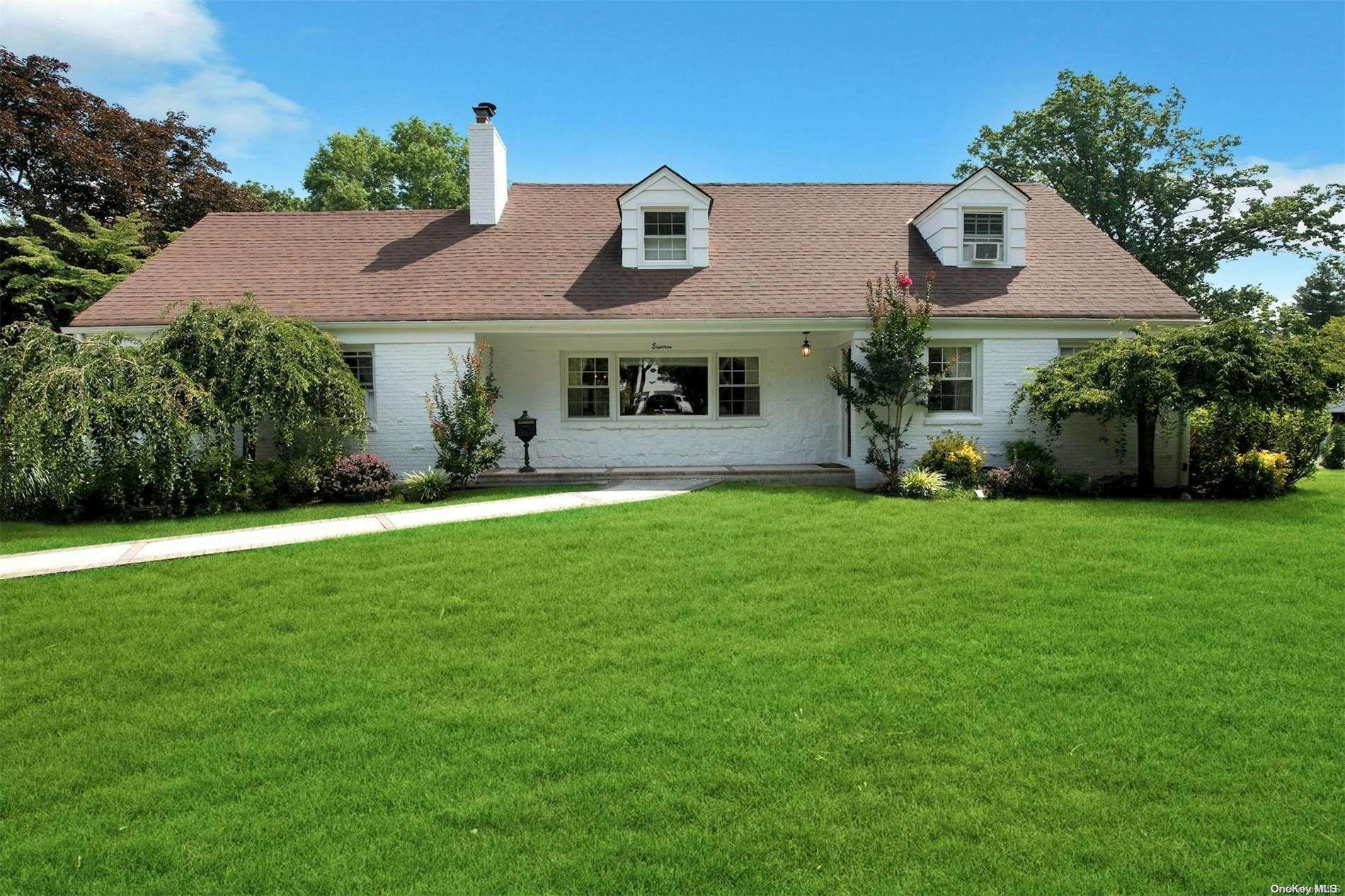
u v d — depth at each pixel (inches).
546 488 490.9
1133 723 156.3
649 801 129.2
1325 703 165.6
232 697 175.3
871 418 490.9
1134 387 430.3
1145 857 113.5
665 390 573.6
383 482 457.4
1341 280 2421.3
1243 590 251.3
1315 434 496.1
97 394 376.8
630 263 552.4
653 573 273.4
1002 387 518.0
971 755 143.4
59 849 118.2
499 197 605.9
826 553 301.7
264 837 120.5
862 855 114.9
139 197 881.5
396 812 127.4
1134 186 1061.8
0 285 785.6
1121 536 332.8
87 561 297.4
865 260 562.9
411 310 501.0
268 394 419.5
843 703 167.5
